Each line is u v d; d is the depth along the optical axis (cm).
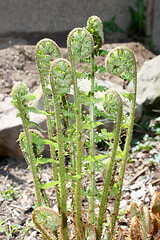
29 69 480
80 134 148
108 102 145
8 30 613
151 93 391
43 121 320
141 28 672
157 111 386
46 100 163
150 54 578
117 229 200
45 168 316
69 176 153
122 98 150
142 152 333
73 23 613
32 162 154
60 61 140
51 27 613
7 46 566
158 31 653
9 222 256
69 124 170
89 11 650
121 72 150
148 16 658
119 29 667
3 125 326
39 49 155
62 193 155
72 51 139
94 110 154
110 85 387
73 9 631
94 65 151
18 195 288
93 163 161
